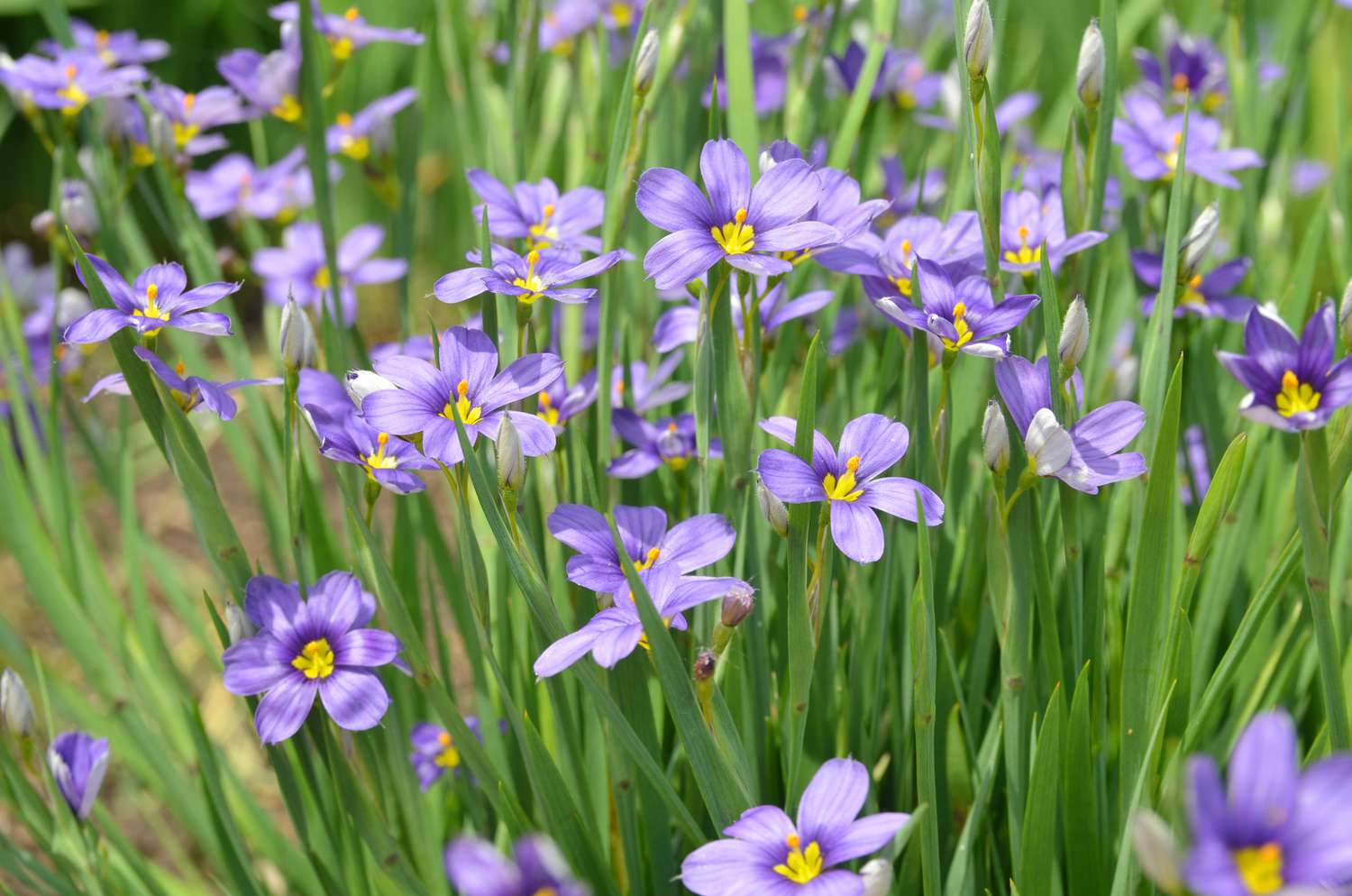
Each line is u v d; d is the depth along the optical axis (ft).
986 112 1.33
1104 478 1.26
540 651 1.39
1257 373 1.19
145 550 1.74
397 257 1.80
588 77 1.69
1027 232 1.46
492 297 1.36
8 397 1.82
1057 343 1.30
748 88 1.48
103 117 1.64
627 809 1.38
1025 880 1.32
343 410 1.42
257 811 1.60
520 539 1.26
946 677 1.41
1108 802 1.40
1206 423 1.53
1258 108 1.72
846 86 1.70
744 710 1.38
